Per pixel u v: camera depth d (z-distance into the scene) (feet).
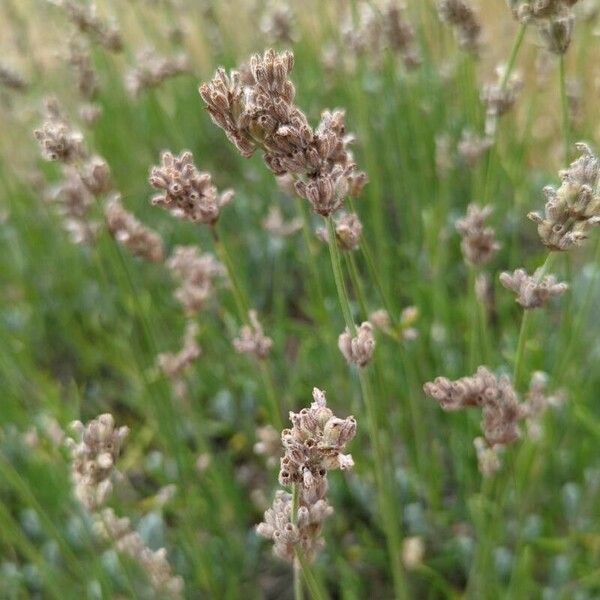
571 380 1.30
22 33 1.95
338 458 0.51
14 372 1.53
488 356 1.05
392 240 1.77
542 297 0.70
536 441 1.00
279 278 1.69
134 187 2.05
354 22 1.35
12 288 1.96
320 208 0.60
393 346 1.34
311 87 2.00
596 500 1.24
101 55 2.01
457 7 1.05
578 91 1.27
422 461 1.28
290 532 0.57
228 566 1.31
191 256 1.16
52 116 1.05
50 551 1.34
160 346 1.59
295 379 1.53
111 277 1.84
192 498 1.27
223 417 1.58
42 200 1.84
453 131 1.75
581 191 0.62
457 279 1.73
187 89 2.18
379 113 1.90
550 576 1.24
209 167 2.14
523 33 0.89
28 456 1.38
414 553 1.24
